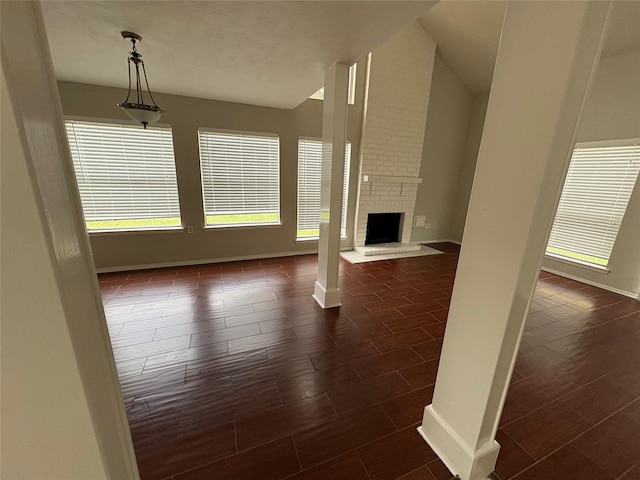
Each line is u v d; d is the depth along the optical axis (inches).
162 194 138.1
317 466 47.6
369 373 70.6
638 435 55.1
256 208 159.5
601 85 127.6
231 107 139.5
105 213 130.2
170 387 64.7
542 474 47.3
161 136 131.4
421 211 210.4
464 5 138.8
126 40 73.5
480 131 196.5
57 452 19.8
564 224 146.9
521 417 58.7
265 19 62.2
